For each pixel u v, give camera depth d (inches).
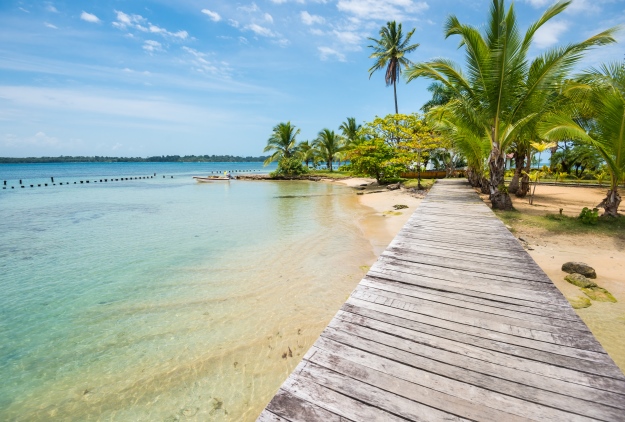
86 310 207.8
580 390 79.0
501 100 403.9
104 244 368.5
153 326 187.2
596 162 414.6
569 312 119.0
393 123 991.6
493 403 75.6
